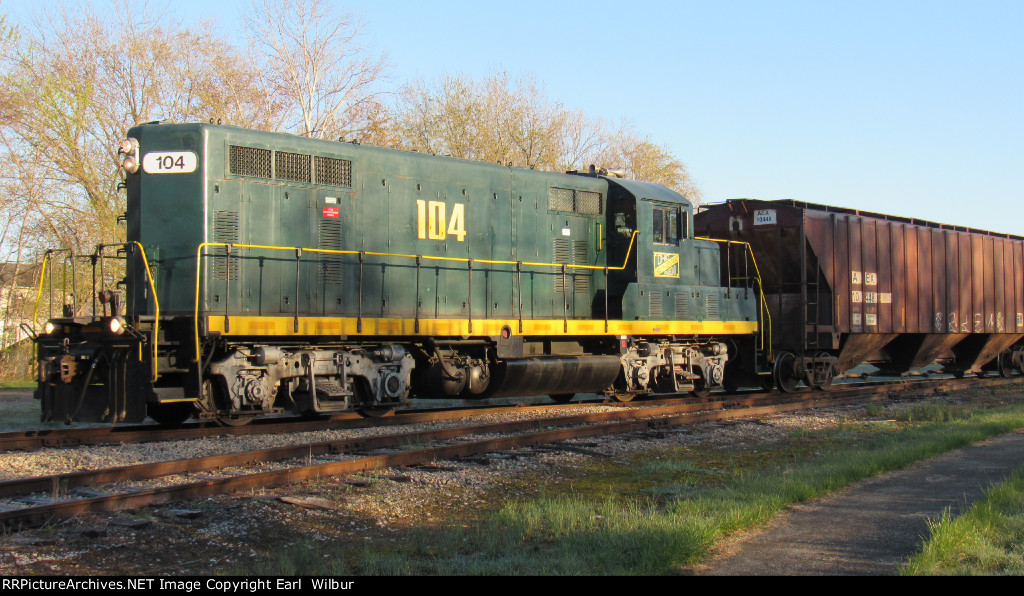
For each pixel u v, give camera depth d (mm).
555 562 5551
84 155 26672
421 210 13492
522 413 13867
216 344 11266
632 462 9875
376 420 12375
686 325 16234
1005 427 12234
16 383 23547
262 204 11844
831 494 7973
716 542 6219
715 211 19438
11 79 25703
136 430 11438
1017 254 25266
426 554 5906
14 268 27250
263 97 31594
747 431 12297
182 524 6430
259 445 10047
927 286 21562
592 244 15734
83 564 5461
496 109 38469
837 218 18812
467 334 13555
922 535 6328
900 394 18094
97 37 27953
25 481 7320
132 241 11578
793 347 18500
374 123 34062
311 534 6340
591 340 15867
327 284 12398
